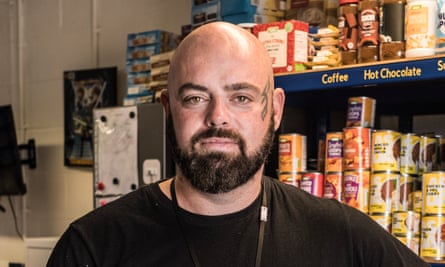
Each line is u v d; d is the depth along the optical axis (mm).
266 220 1459
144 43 3412
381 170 2119
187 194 1443
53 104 4578
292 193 1557
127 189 2896
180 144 1386
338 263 1438
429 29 2006
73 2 4469
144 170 2838
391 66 1959
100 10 4320
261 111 1405
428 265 1534
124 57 4180
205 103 1384
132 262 1421
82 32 4414
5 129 4445
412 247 2057
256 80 1401
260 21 2682
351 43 2213
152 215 1475
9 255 4789
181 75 1400
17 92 4785
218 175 1356
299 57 2299
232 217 1435
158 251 1424
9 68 4832
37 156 4660
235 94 1384
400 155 2164
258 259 1400
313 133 2734
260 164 1411
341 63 2234
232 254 1404
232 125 1366
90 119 4234
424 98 2590
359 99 2219
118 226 1466
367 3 2162
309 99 2590
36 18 4695
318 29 2479
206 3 2881
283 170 2330
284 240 1433
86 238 1459
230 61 1385
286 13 2754
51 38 4598
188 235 1429
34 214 4672
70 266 1444
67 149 4355
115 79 4145
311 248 1435
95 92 4223
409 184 2162
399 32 2086
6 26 4848
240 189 1401
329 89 2303
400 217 2066
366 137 2160
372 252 1468
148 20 4059
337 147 2223
